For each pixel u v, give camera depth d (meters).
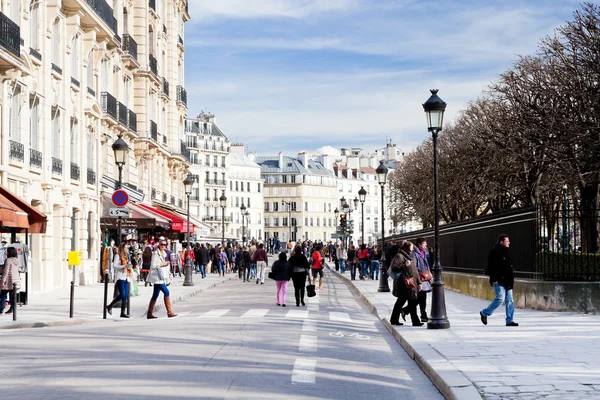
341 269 59.84
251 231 154.12
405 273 17.67
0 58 25.23
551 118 33.84
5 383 10.16
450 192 58.06
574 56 33.72
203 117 143.75
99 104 39.56
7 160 27.28
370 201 179.88
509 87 39.88
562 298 20.34
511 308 17.11
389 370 11.95
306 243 76.50
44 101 31.36
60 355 12.80
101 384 9.94
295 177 162.88
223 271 52.59
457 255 31.27
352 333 17.34
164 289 21.73
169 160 59.50
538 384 9.54
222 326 18.03
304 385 10.12
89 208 38.12
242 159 155.75
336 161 183.38
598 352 12.55
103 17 39.03
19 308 23.11
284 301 25.78
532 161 39.19
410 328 17.06
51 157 32.09
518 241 22.52
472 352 12.71
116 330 17.20
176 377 10.47
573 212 20.81
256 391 9.55
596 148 32.38
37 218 23.88
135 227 40.56
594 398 8.60
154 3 53.59
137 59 49.22
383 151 190.12
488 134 44.47
